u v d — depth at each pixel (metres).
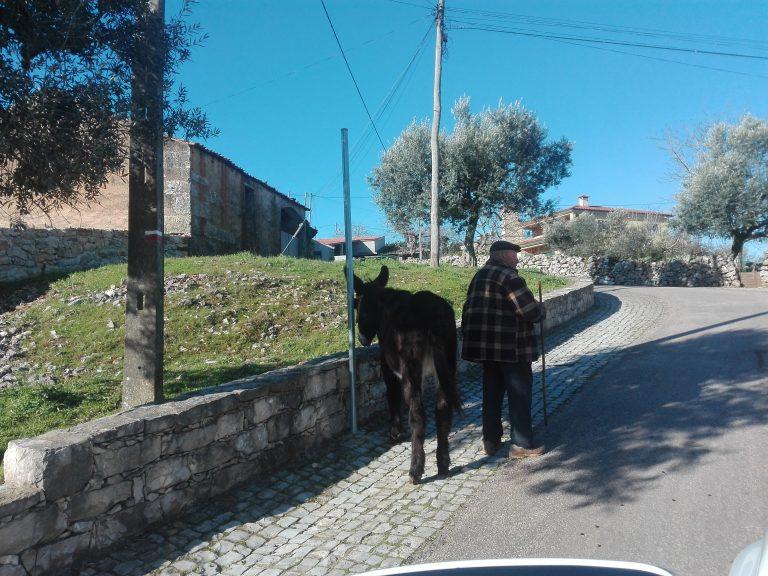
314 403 6.02
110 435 4.03
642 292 20.06
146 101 4.92
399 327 5.36
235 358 8.72
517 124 22.62
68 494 3.74
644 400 6.98
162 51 4.96
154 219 5.54
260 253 26.19
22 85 4.12
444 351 5.29
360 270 15.24
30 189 4.66
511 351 5.57
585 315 15.05
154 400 5.56
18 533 3.46
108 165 4.62
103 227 18.56
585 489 4.78
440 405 5.31
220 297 11.11
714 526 4.02
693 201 28.14
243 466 5.14
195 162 19.77
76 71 4.44
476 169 22.50
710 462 5.05
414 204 23.59
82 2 4.39
